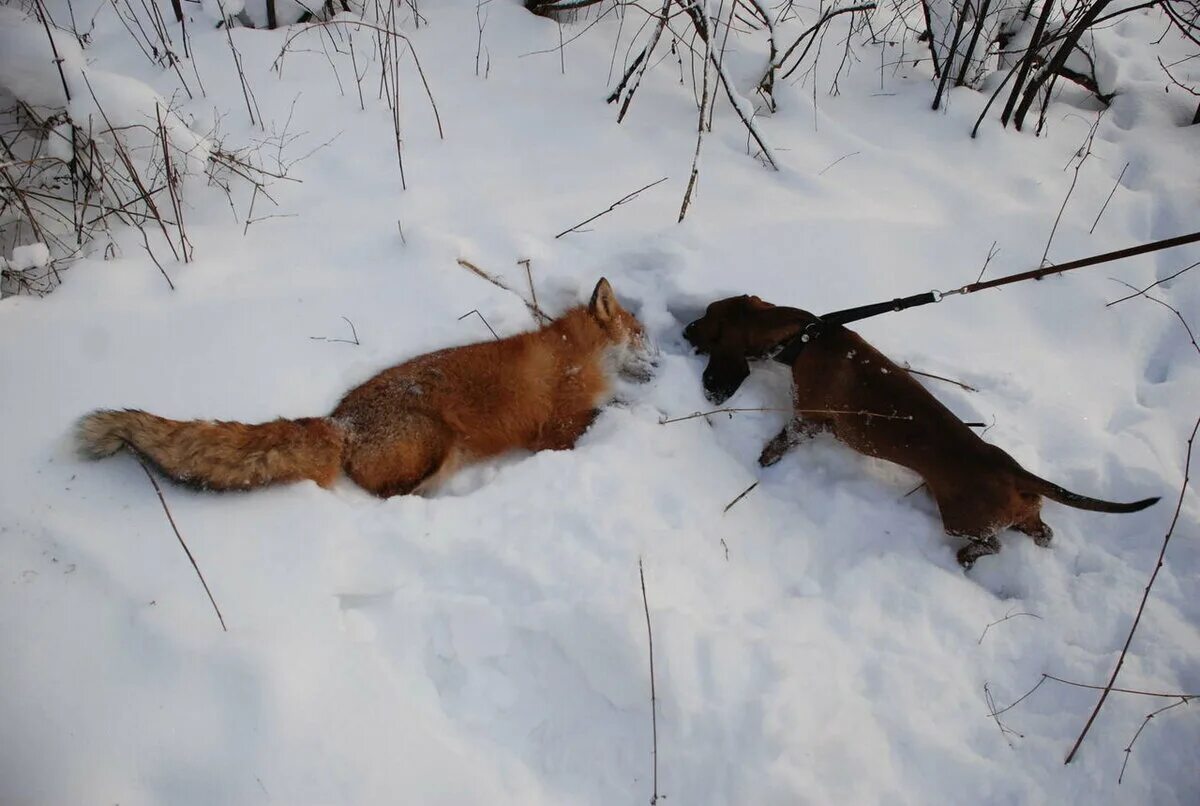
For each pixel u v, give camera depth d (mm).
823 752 954
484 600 1051
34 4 1621
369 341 1358
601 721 993
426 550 1095
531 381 1314
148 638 966
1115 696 1027
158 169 1426
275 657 948
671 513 1197
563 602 1038
